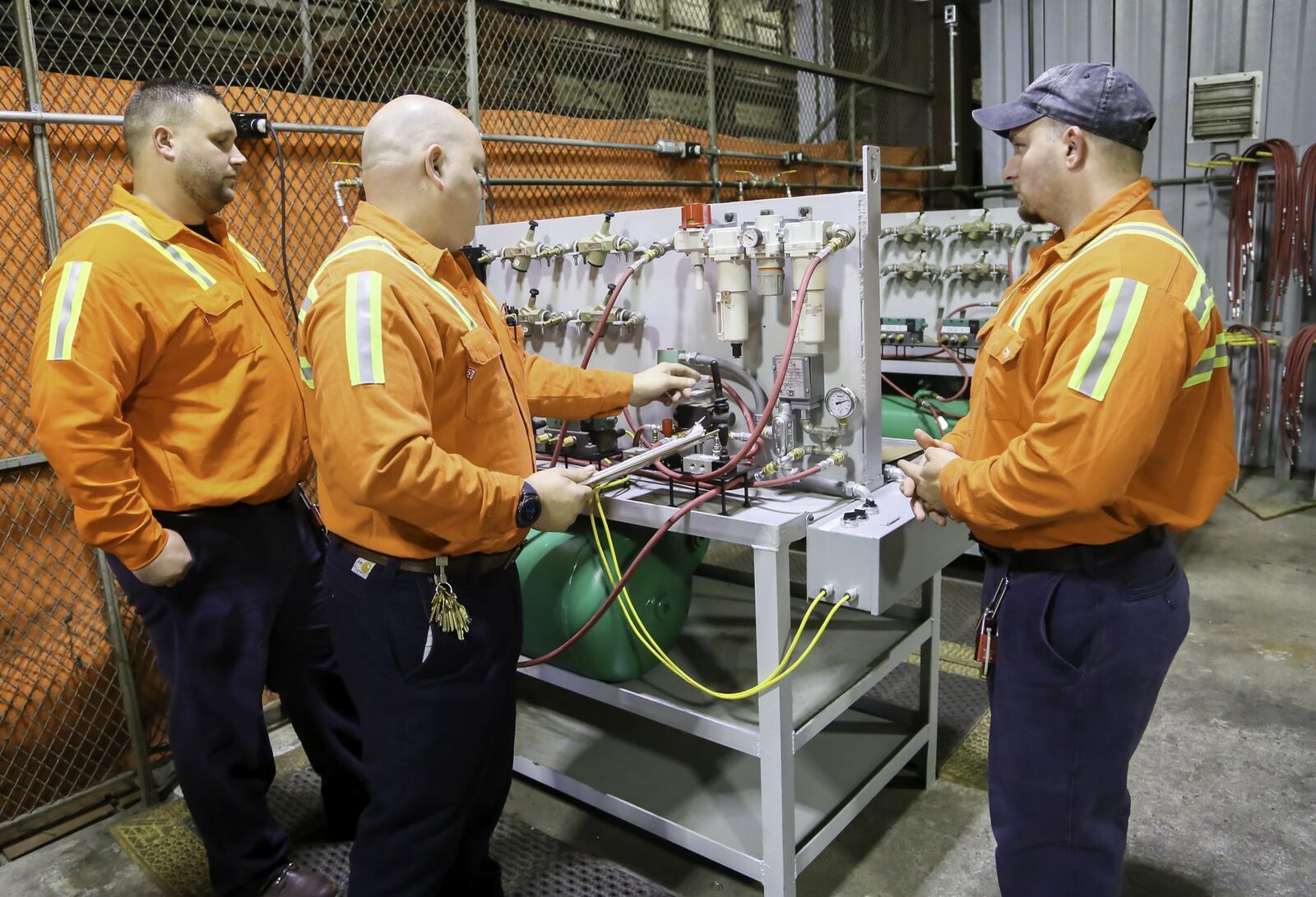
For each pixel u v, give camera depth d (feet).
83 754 7.04
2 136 6.17
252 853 5.53
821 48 13.83
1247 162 12.98
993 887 5.74
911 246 12.35
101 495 4.66
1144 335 3.47
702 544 6.46
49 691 6.78
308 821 6.66
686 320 6.06
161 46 7.03
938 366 10.53
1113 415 3.47
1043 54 15.14
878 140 15.44
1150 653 3.94
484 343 4.28
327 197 7.98
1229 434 4.05
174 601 5.19
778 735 4.99
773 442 5.60
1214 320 3.82
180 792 7.22
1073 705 3.96
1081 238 3.88
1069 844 4.10
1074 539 3.92
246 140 7.29
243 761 5.42
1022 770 4.10
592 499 5.45
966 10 16.56
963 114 16.84
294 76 7.84
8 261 6.27
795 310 5.01
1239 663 8.46
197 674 5.24
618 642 5.84
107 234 4.94
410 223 4.32
